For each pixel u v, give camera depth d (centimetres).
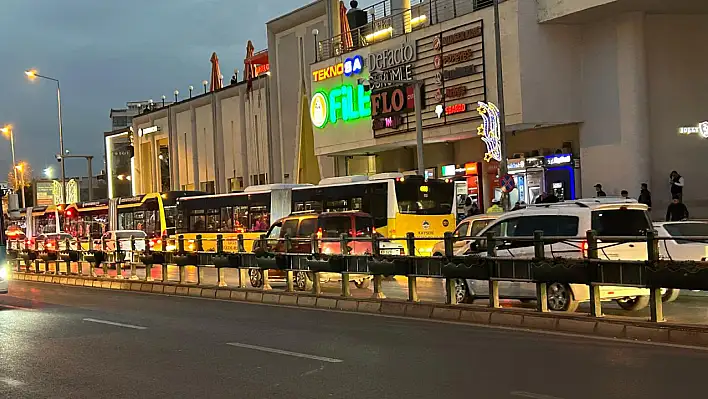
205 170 5569
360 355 1002
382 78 3553
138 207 4059
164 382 876
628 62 2792
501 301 1576
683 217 2417
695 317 1264
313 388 818
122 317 1501
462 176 3562
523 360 934
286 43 4603
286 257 1734
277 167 4753
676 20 2852
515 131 3266
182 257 2058
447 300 1361
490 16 3025
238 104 5156
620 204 1327
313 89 4003
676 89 2859
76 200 9125
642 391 754
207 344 1134
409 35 3406
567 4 2784
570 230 1321
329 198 2886
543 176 3148
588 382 802
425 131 3353
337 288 1944
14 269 2939
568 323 1145
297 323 1343
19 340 1226
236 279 2480
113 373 936
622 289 1251
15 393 842
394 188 2669
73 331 1312
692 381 792
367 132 3675
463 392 775
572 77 2953
